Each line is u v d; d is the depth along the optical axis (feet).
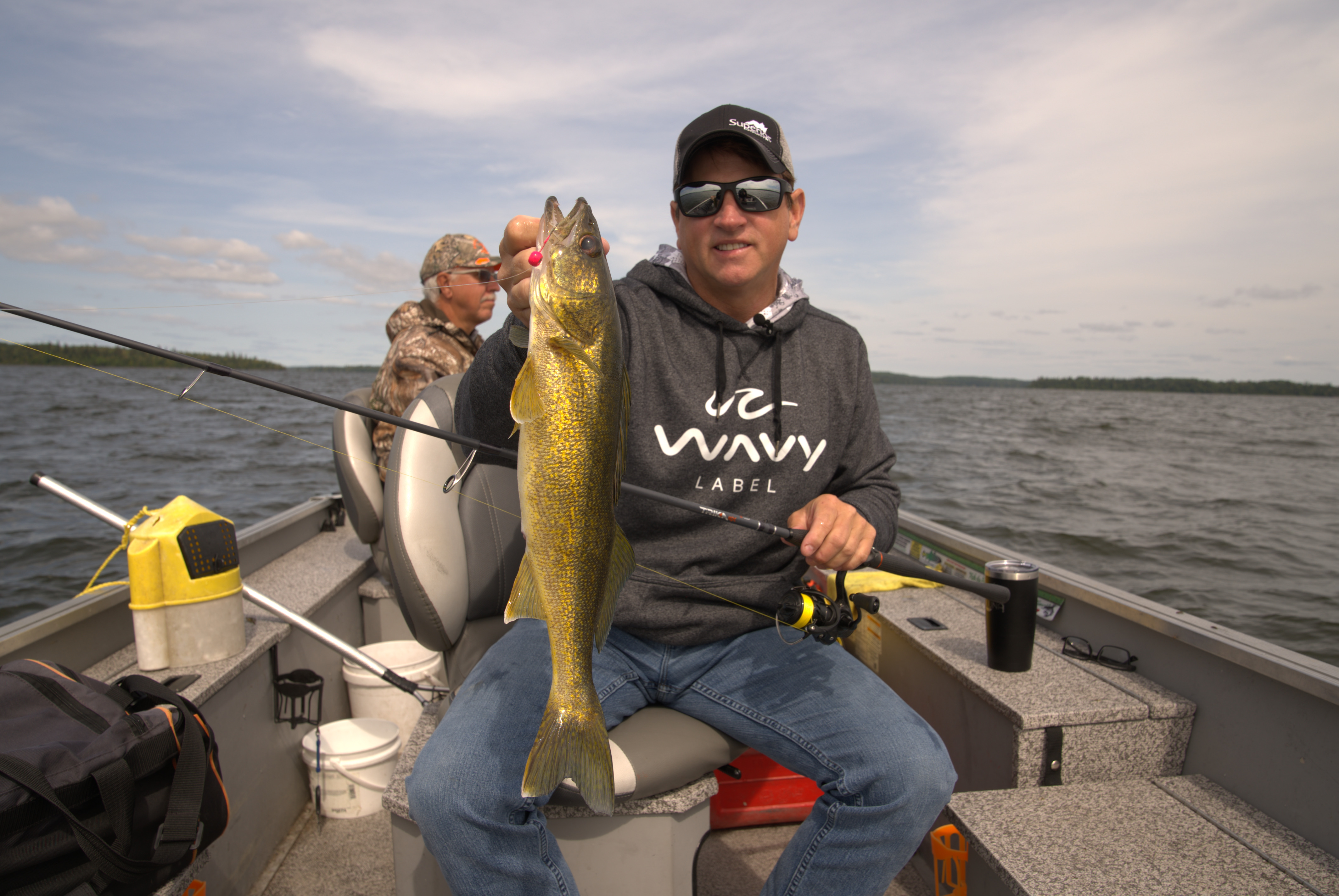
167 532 7.64
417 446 8.85
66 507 32.45
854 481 8.05
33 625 6.98
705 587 6.96
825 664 6.77
